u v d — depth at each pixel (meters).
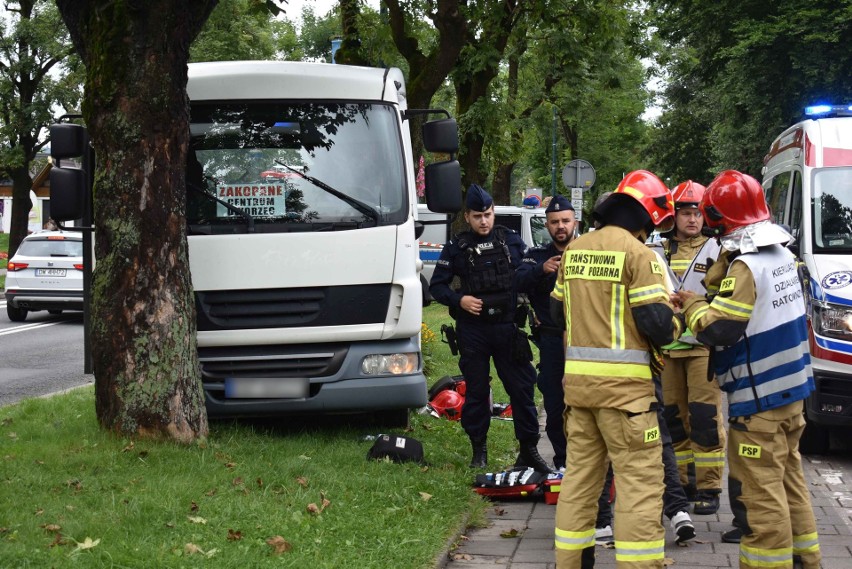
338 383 7.88
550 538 5.98
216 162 7.90
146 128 6.88
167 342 7.02
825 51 22.41
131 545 4.93
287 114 8.02
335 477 6.59
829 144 9.78
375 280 7.81
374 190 7.94
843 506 6.98
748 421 4.84
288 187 7.88
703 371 6.32
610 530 5.90
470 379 7.35
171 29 6.83
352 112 8.07
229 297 7.74
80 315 23.11
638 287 4.59
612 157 46.03
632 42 24.20
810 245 9.11
